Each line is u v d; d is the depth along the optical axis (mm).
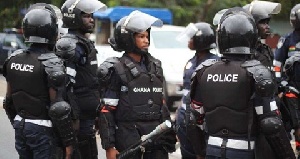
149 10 43844
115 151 11656
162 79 11914
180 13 47750
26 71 11797
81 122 13586
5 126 24984
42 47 12055
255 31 10234
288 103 13742
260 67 9906
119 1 48531
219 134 10273
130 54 11758
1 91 35625
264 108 9844
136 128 11555
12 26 63281
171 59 29141
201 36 15195
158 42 30875
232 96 10055
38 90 11797
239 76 10000
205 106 10461
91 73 13500
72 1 13703
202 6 48000
